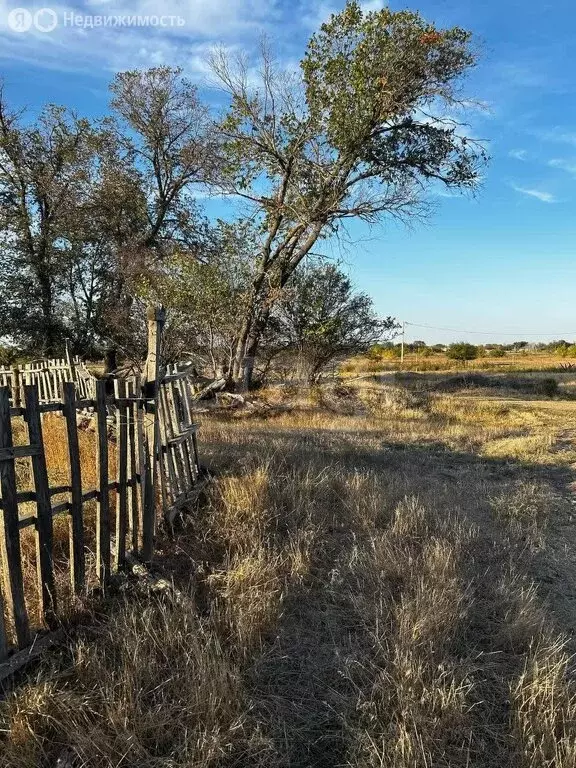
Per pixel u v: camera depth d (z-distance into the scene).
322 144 18.84
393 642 3.47
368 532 5.41
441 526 5.57
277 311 21.14
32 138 24.33
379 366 49.31
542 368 44.09
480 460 10.21
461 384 29.67
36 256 24.34
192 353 20.70
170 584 3.91
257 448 8.45
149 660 3.12
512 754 2.77
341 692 3.20
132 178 25.33
